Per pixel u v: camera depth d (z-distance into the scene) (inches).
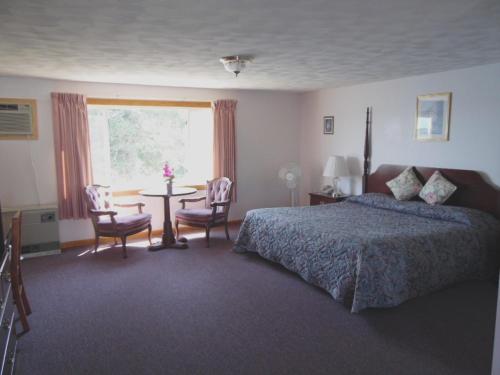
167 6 85.0
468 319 115.0
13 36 108.3
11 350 86.1
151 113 217.9
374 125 204.8
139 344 102.7
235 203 243.6
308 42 118.3
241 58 139.8
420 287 125.4
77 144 190.4
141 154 217.9
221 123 227.3
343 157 216.8
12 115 180.4
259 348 100.3
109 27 100.5
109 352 99.0
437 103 173.3
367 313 119.5
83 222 199.0
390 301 118.0
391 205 174.1
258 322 114.4
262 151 248.2
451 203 167.3
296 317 117.4
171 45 120.8
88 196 181.2
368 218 158.1
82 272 158.1
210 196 216.2
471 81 160.4
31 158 185.8
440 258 129.9
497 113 152.7
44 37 109.7
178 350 99.6
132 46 121.6
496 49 129.0
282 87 223.6
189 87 219.3
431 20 96.8
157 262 170.1
